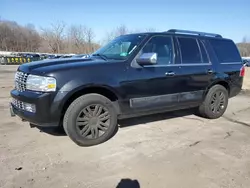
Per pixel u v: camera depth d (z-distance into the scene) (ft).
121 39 15.16
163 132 14.17
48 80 10.69
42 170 9.74
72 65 11.50
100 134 12.33
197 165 10.27
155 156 11.07
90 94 11.84
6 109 18.71
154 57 12.29
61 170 9.77
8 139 12.75
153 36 13.93
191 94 15.28
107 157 10.93
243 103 22.95
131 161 10.58
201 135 13.84
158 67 13.60
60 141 12.60
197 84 15.46
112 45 15.12
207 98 16.39
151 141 12.80
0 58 101.86
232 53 18.02
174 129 14.74
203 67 15.65
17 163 10.25
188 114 18.02
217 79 16.44
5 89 28.76
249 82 39.96
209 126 15.48
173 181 9.06
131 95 12.73
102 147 11.97
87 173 9.58
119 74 12.24
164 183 8.93
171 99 14.30
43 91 10.73
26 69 11.66
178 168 10.00
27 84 11.21
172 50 14.51
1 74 51.57
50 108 10.77
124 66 12.48
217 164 10.38
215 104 16.85
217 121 16.62
